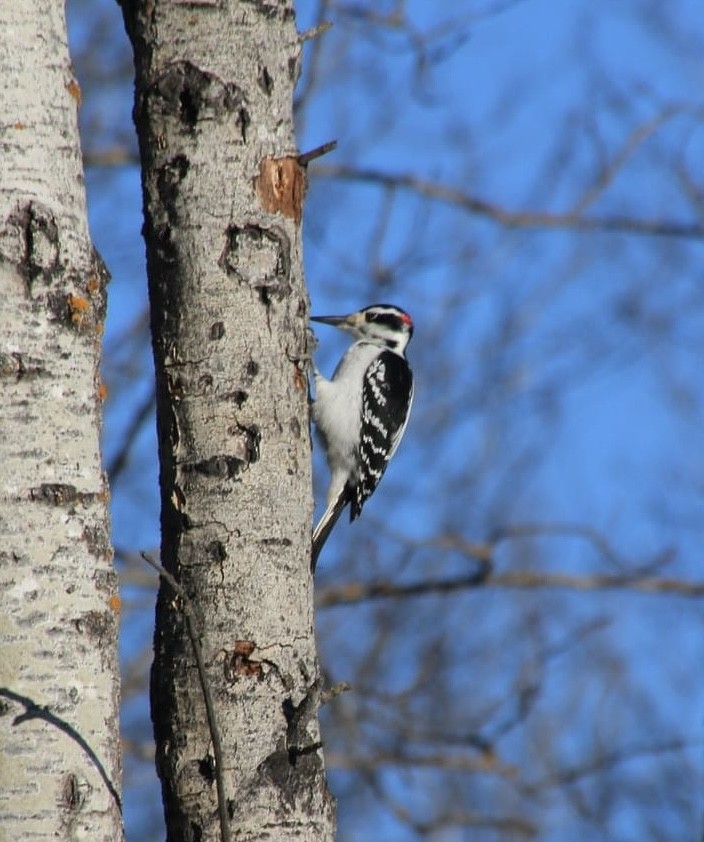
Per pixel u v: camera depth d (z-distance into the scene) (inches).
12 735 272.8
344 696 714.8
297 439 344.2
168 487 338.0
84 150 751.1
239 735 316.5
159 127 352.5
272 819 312.2
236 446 335.3
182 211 347.6
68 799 273.6
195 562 329.4
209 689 293.9
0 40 302.5
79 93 314.5
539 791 727.7
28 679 276.2
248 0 356.8
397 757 684.7
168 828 320.5
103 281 307.4
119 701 292.4
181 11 354.3
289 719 320.2
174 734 321.4
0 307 290.7
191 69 351.3
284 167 354.9
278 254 349.4
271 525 333.1
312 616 337.1
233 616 324.8
